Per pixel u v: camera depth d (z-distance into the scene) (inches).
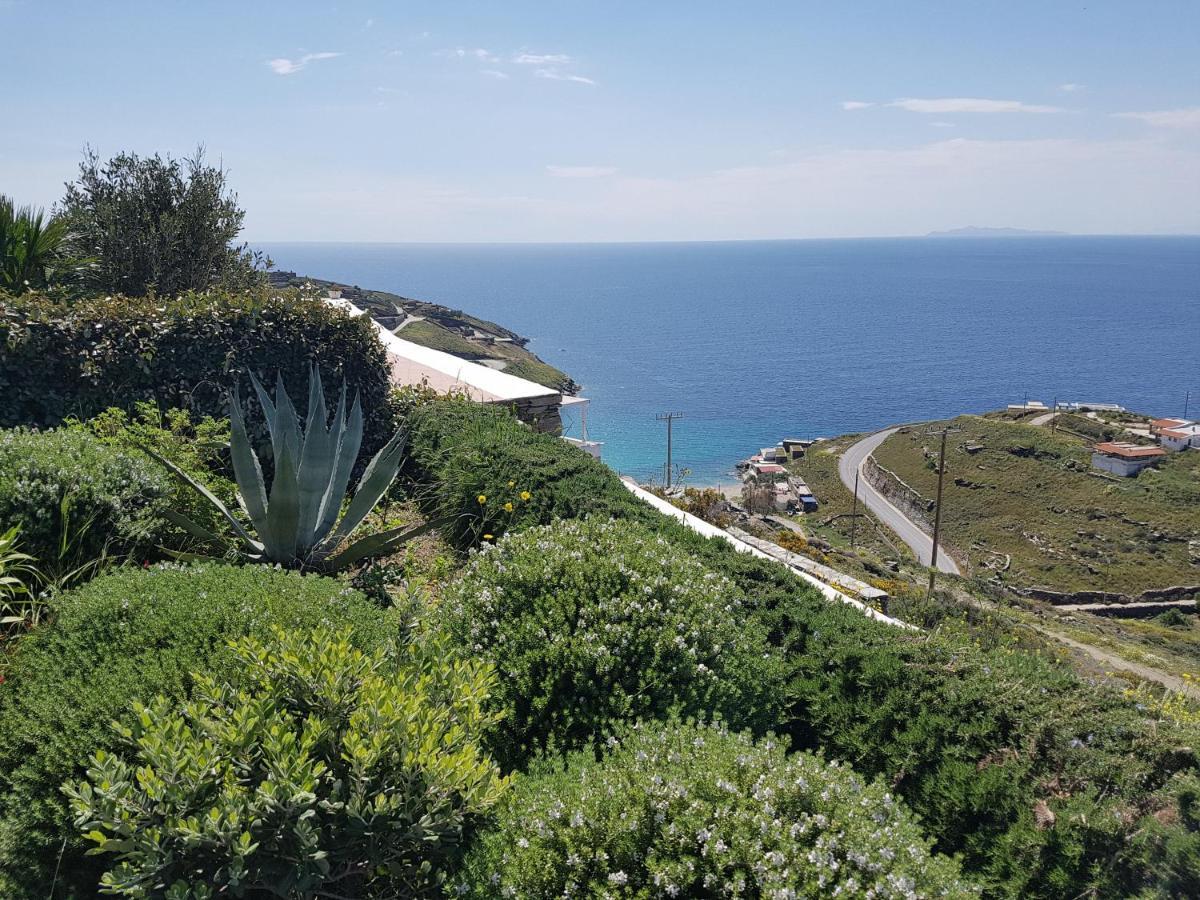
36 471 180.1
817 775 99.9
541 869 92.7
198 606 134.5
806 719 149.9
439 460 290.8
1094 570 2353.6
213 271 472.1
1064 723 123.6
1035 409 3981.3
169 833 81.7
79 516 179.3
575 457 281.9
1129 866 100.5
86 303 280.7
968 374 7495.1
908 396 6323.8
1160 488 2738.7
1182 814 103.6
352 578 213.9
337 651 107.0
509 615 144.9
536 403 424.5
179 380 280.1
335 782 91.7
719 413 5339.6
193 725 97.8
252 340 296.4
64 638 130.8
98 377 264.4
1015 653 159.5
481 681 112.3
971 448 3272.6
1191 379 7401.6
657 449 4185.5
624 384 6284.5
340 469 232.4
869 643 154.9
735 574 189.6
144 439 237.0
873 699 142.5
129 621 131.6
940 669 142.9
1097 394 6688.0
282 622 132.6
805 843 91.3
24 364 253.3
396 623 142.8
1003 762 120.9
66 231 412.8
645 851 92.4
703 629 143.0
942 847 117.9
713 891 87.5
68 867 109.0
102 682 117.3
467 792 97.7
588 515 201.0
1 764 113.0
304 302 316.8
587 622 141.6
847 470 3400.6
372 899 99.8
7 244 370.6
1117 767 113.3
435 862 103.3
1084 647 932.0
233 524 210.5
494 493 254.2
